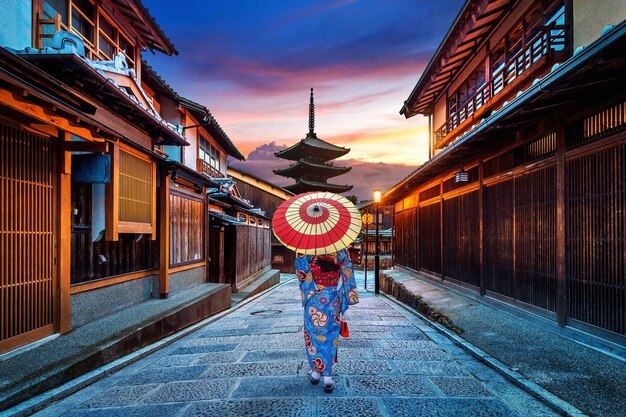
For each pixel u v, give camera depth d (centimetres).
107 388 441
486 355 512
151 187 840
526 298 713
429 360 518
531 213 696
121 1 836
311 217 423
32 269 523
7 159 486
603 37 366
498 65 1052
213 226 1362
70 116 518
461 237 1066
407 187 1559
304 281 426
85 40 748
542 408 360
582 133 555
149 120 768
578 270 559
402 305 1077
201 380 455
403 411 355
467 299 967
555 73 448
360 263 3916
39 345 518
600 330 513
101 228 675
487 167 888
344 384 427
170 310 743
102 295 691
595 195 525
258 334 717
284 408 364
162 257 900
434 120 1675
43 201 547
